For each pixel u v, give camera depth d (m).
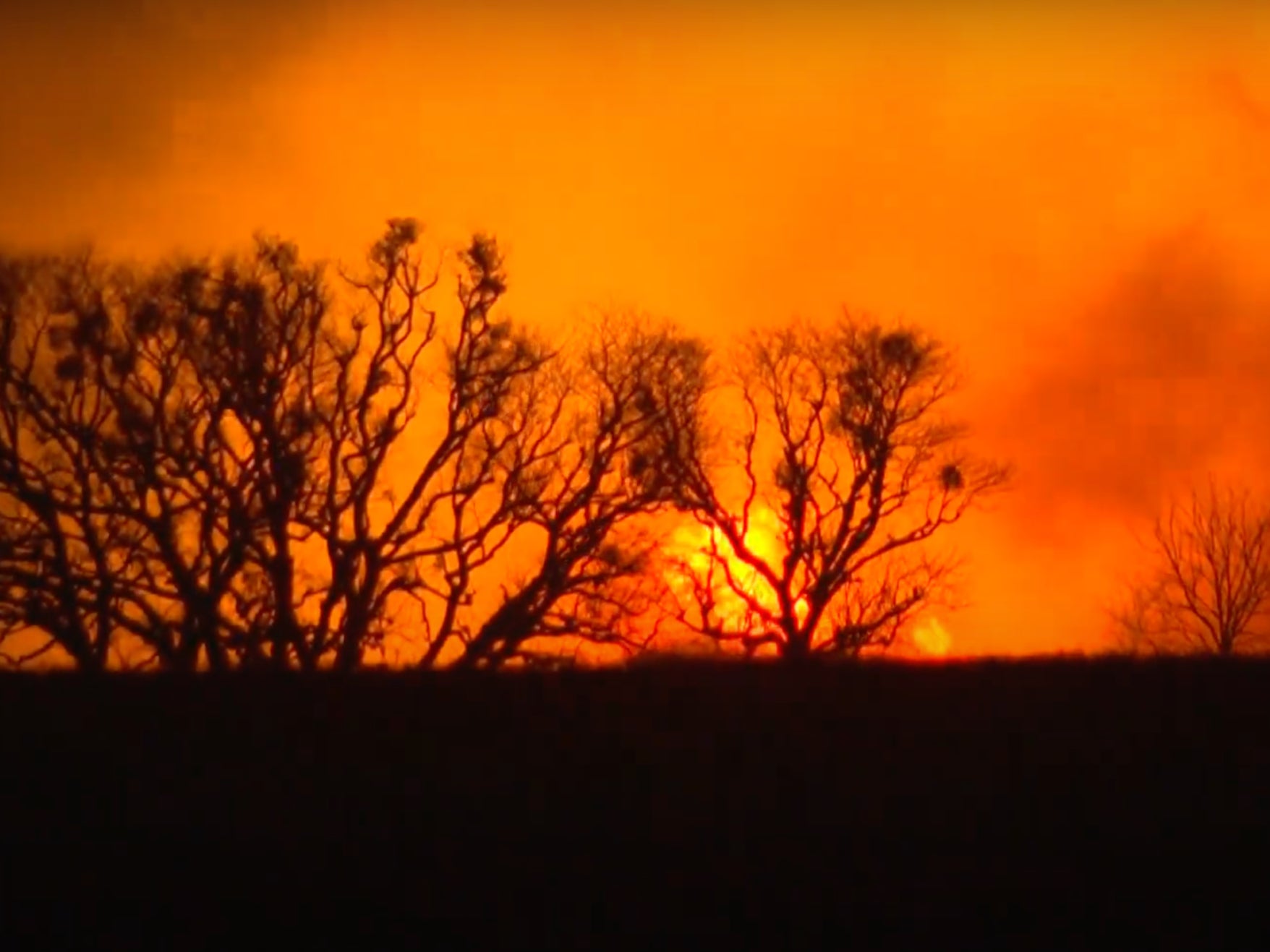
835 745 65.19
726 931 54.81
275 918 54.84
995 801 61.72
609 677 70.00
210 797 60.97
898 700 68.38
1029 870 57.50
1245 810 61.06
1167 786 62.78
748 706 67.75
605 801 61.59
